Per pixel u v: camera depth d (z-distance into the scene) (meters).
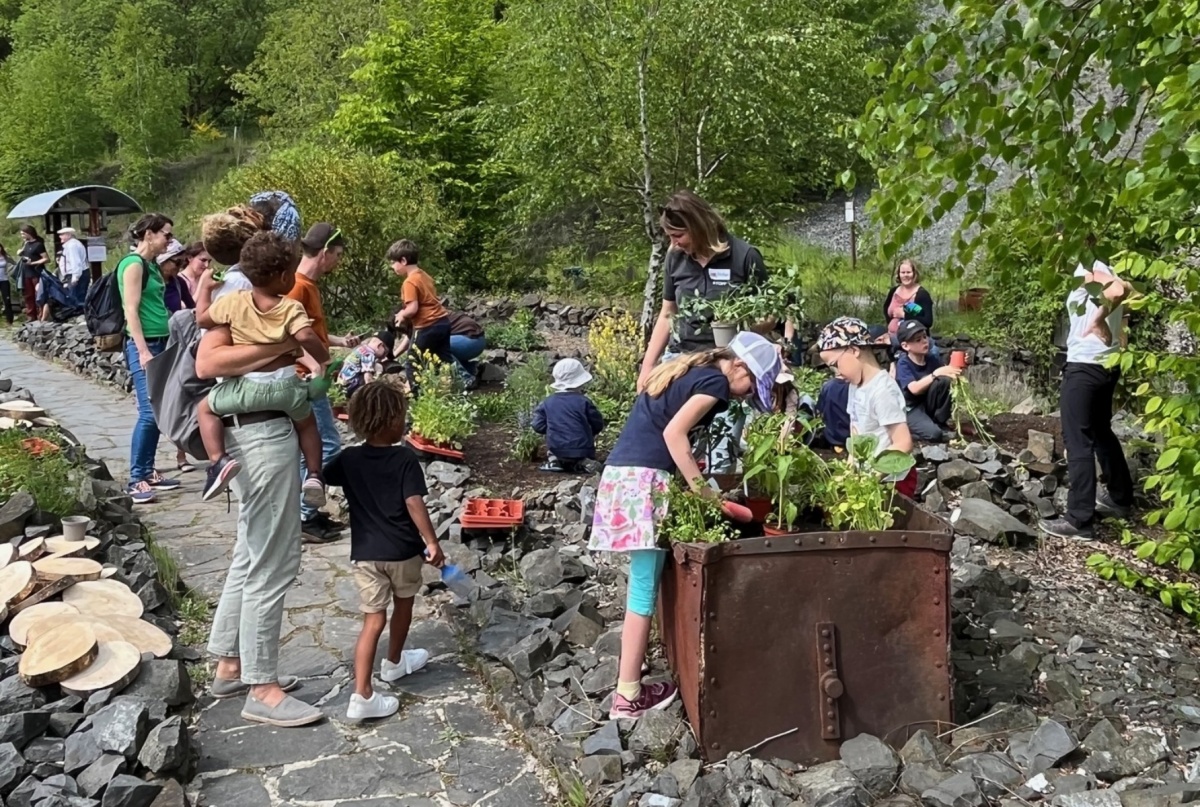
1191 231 4.30
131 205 18.42
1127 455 6.91
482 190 17.11
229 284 4.47
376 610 3.80
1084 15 3.21
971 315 13.95
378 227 13.57
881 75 3.58
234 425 3.69
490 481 6.71
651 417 3.55
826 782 3.12
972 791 3.04
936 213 3.44
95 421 8.98
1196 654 4.62
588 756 3.37
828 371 8.30
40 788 3.14
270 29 38.34
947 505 6.22
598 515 3.56
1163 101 3.32
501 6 21.89
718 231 4.42
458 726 3.79
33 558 4.60
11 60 39.44
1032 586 5.13
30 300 15.62
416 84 17.30
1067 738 3.31
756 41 12.09
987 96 3.31
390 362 9.24
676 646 3.62
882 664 3.34
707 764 3.26
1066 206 3.50
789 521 3.67
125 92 32.84
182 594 4.94
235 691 3.96
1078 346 5.90
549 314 14.38
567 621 4.44
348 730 3.74
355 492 3.86
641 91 12.17
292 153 14.39
